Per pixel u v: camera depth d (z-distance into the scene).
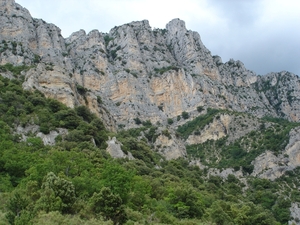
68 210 61.38
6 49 168.25
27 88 129.12
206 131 182.75
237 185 141.38
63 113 118.31
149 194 84.00
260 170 150.75
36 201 60.97
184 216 78.44
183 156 168.50
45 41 192.25
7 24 181.75
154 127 175.88
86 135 111.88
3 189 69.00
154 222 67.06
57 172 75.06
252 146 164.50
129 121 187.62
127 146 128.88
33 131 107.12
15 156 80.12
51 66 143.88
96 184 71.12
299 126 161.62
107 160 93.38
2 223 53.12
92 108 151.88
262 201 127.50
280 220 118.94
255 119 182.88
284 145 157.50
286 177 144.88
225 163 160.62
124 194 71.00
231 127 181.50
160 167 132.00
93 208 63.28
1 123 99.81
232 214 96.44
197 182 123.88
